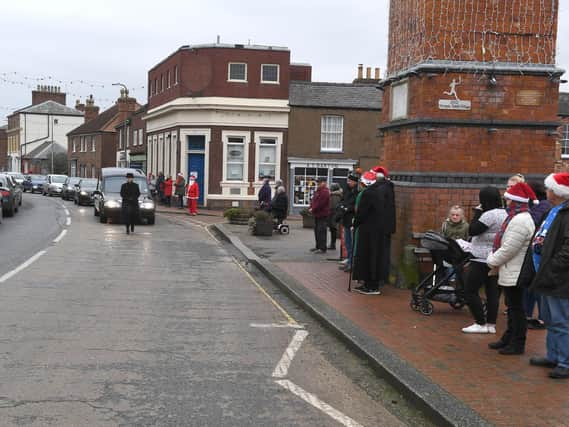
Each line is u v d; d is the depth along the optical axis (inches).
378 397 222.7
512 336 264.1
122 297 387.9
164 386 226.4
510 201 264.7
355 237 402.9
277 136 1314.0
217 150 1312.7
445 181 396.2
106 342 282.7
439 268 345.7
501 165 399.2
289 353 276.1
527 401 205.5
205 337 299.3
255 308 372.2
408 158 414.6
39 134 3432.6
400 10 440.8
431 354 262.4
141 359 258.8
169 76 1453.0
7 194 1002.1
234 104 1300.4
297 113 1314.0
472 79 395.5
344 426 194.7
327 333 315.3
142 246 666.2
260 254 602.2
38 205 1353.3
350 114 1322.6
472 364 248.4
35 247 618.5
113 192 961.5
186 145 1348.4
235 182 1311.5
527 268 251.1
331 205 629.9
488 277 299.0
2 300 365.1
